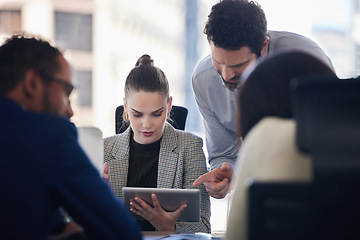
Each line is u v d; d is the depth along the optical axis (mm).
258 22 2217
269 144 945
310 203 826
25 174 1162
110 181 2445
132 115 2441
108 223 1229
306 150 829
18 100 1275
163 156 2463
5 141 1170
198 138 2549
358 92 799
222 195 2307
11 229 1153
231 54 2188
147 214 2131
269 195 830
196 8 6492
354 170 811
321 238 829
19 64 1279
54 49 1343
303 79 816
